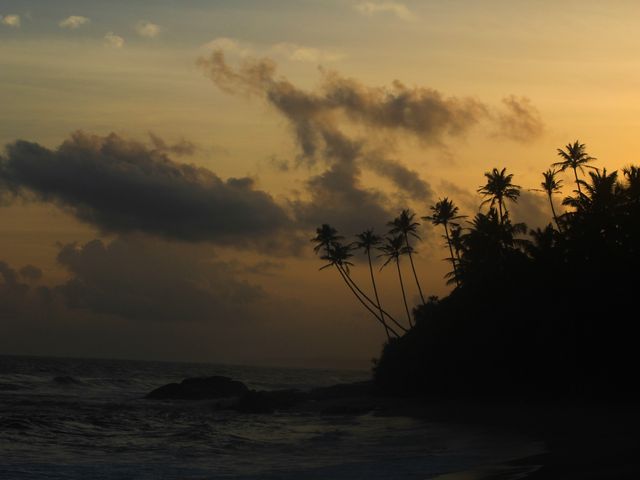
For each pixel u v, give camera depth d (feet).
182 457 99.96
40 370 514.68
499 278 230.48
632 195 215.31
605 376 184.14
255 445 115.85
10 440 117.08
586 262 200.44
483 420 156.25
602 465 71.51
